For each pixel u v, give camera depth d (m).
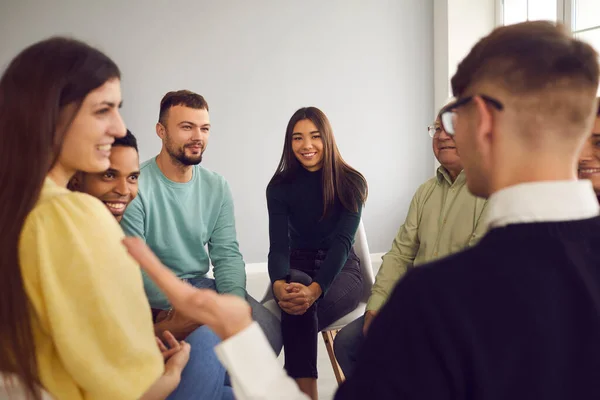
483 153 0.76
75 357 0.95
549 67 0.70
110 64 1.07
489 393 0.64
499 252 0.69
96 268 0.96
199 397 1.47
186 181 2.21
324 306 2.41
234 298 0.84
